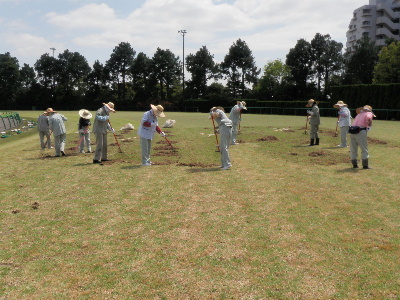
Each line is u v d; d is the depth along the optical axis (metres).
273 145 14.10
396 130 20.05
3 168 10.17
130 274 4.20
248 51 75.62
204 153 12.33
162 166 10.15
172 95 82.62
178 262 4.45
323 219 5.83
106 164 10.59
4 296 3.79
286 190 7.50
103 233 5.38
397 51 50.91
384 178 8.48
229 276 4.11
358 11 91.38
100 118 10.59
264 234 5.24
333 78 63.62
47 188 7.93
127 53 83.88
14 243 5.09
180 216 6.03
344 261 4.43
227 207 6.45
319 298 3.67
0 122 32.94
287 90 68.25
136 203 6.77
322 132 18.83
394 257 4.52
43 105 84.50
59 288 3.94
